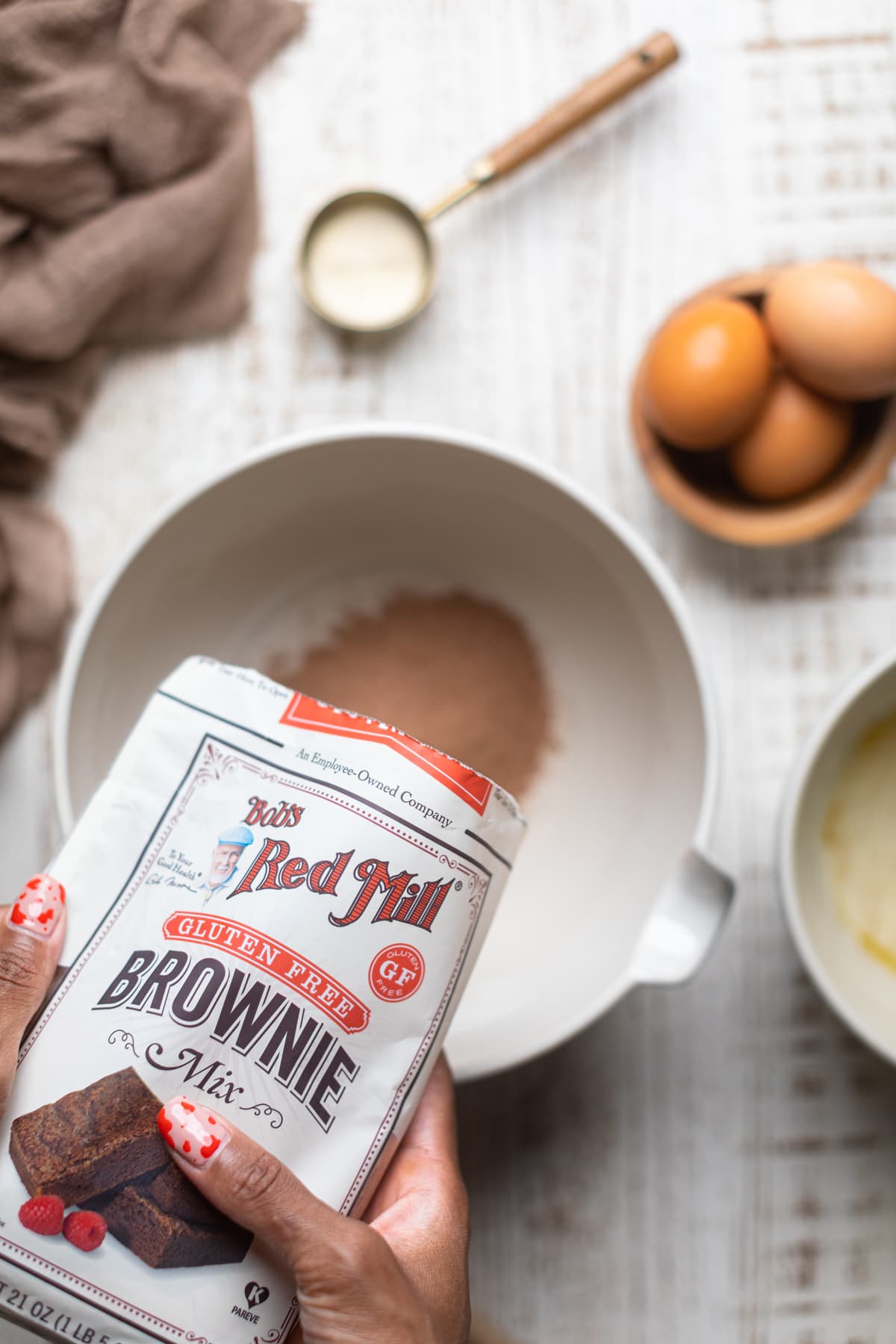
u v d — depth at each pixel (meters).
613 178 0.82
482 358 0.82
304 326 0.82
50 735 0.80
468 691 0.82
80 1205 0.56
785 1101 0.81
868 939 0.80
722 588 0.82
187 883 0.58
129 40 0.77
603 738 0.81
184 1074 0.56
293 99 0.82
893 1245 0.81
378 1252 0.57
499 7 0.82
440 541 0.82
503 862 0.59
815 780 0.76
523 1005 0.76
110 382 0.81
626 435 0.82
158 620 0.78
